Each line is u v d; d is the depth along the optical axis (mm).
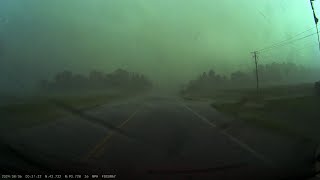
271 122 21734
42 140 13711
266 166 8719
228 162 9359
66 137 14766
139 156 10352
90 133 16312
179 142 13328
